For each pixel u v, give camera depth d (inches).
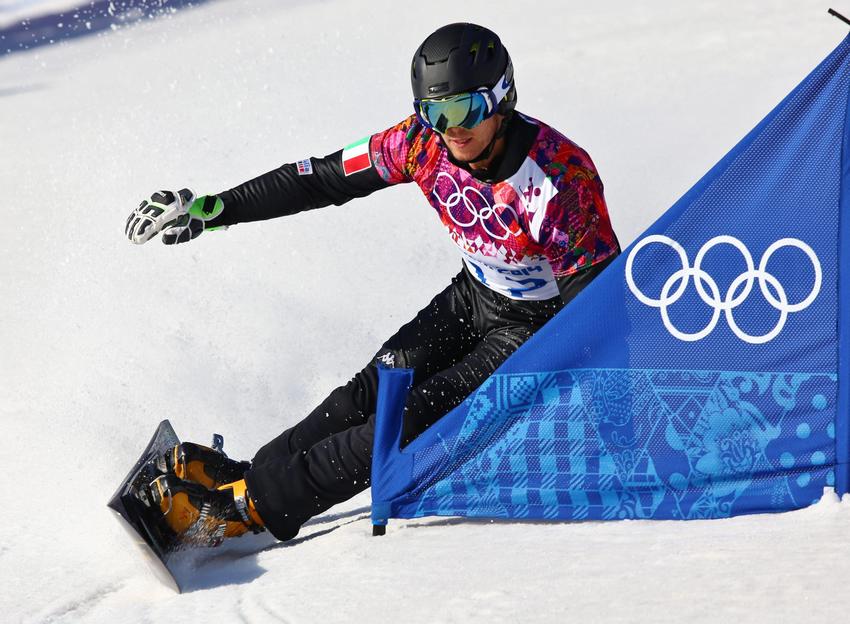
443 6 2664.9
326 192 398.0
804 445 324.8
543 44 1956.2
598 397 336.8
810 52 1475.1
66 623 295.9
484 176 352.5
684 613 235.0
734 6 2058.3
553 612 247.1
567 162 341.7
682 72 1461.6
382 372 343.9
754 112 1179.3
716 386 330.0
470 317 403.2
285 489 347.3
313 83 1688.0
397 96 1492.4
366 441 349.1
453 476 345.4
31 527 381.7
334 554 330.6
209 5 3435.0
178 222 388.8
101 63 2859.3
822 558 260.8
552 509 341.4
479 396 342.6
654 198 887.1
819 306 323.6
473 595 266.7
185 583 325.1
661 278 331.6
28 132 1849.2
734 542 289.3
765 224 325.1
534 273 368.8
